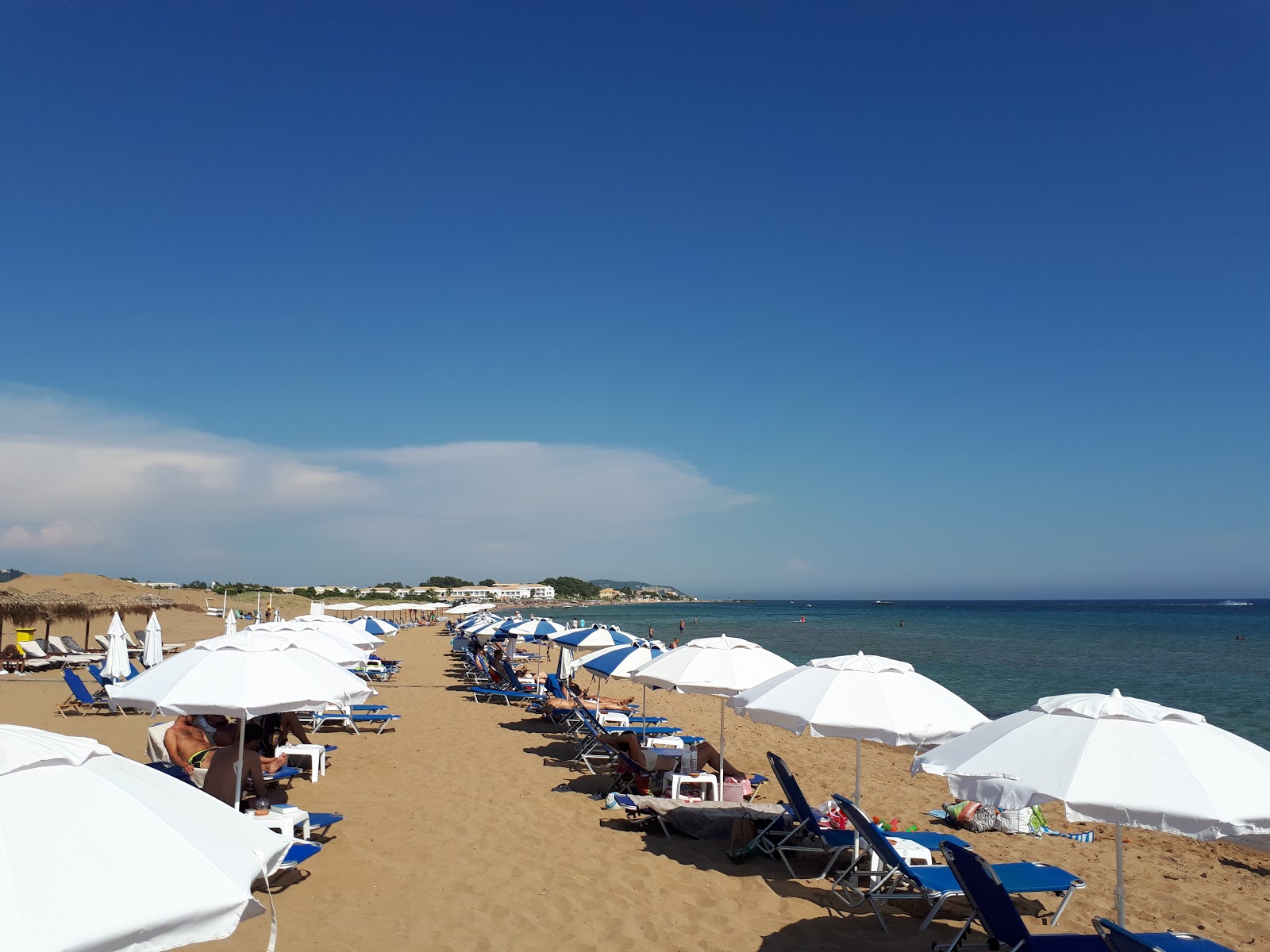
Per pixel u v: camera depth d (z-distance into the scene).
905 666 6.31
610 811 8.07
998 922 4.38
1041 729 4.27
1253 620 80.31
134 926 2.00
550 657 29.23
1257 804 3.66
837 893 5.94
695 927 5.24
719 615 106.69
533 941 4.92
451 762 10.11
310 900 5.41
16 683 17.92
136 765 2.68
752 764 11.30
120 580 46.03
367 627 20.66
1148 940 3.98
